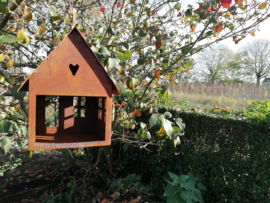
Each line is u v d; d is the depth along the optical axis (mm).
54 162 3955
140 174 3549
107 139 1325
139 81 2316
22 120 1722
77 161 3100
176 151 2920
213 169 2568
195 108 3373
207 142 2631
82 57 1198
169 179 2902
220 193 2484
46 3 2318
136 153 3428
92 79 1232
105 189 3105
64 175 3510
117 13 2744
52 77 1136
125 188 2916
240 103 10930
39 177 3420
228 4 1437
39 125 1548
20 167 3740
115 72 2402
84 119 1695
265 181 2100
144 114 3283
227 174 2396
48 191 3027
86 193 2986
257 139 2127
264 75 26234
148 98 2602
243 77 26547
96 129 1685
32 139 1131
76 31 1181
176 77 2314
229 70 25688
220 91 16891
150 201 2816
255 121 2229
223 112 2879
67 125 1638
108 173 3586
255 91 16281
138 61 2152
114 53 1527
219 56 25484
